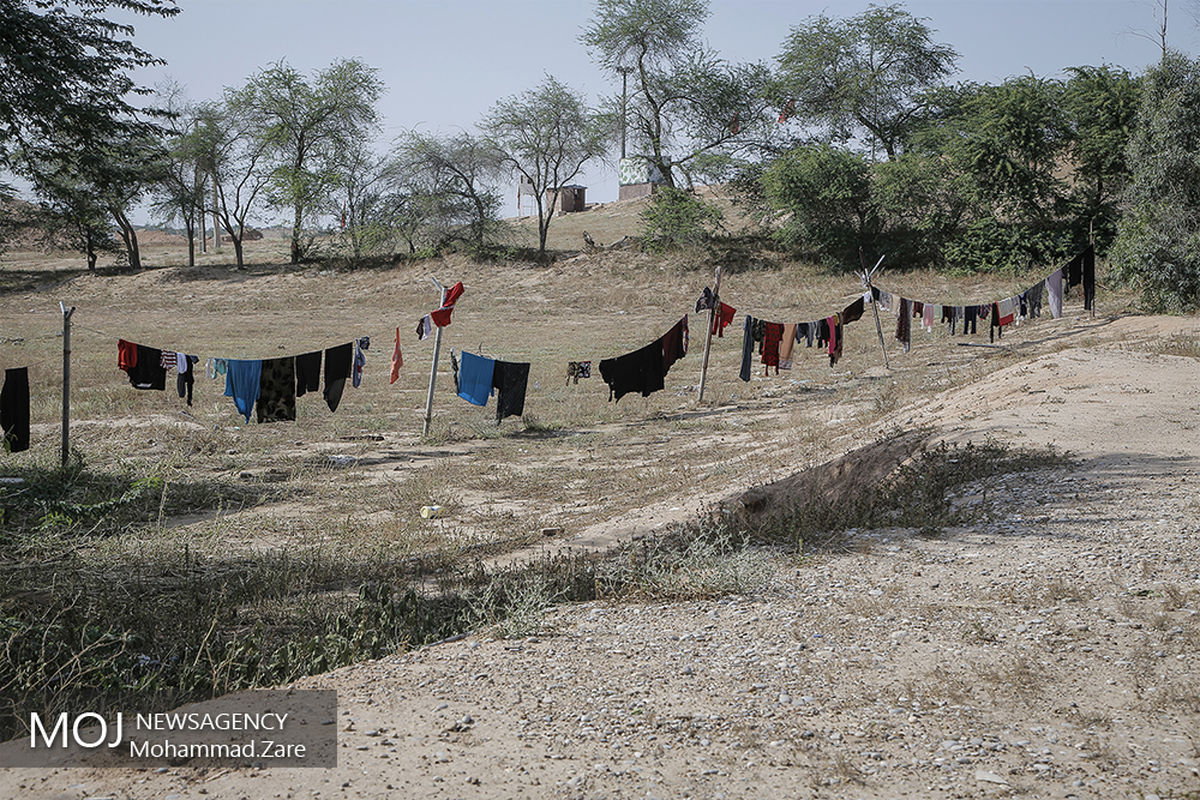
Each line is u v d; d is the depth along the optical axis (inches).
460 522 504.7
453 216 2413.9
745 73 2406.5
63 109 521.0
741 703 205.0
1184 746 178.1
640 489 567.8
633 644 249.3
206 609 324.8
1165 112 1205.1
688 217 2230.6
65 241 2556.6
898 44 2255.2
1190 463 431.2
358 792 163.5
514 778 169.5
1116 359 756.0
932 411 678.5
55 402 893.8
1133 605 262.2
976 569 308.8
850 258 2048.5
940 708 199.2
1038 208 1867.6
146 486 559.2
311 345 1593.3
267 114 2512.3
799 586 301.4
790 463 571.8
